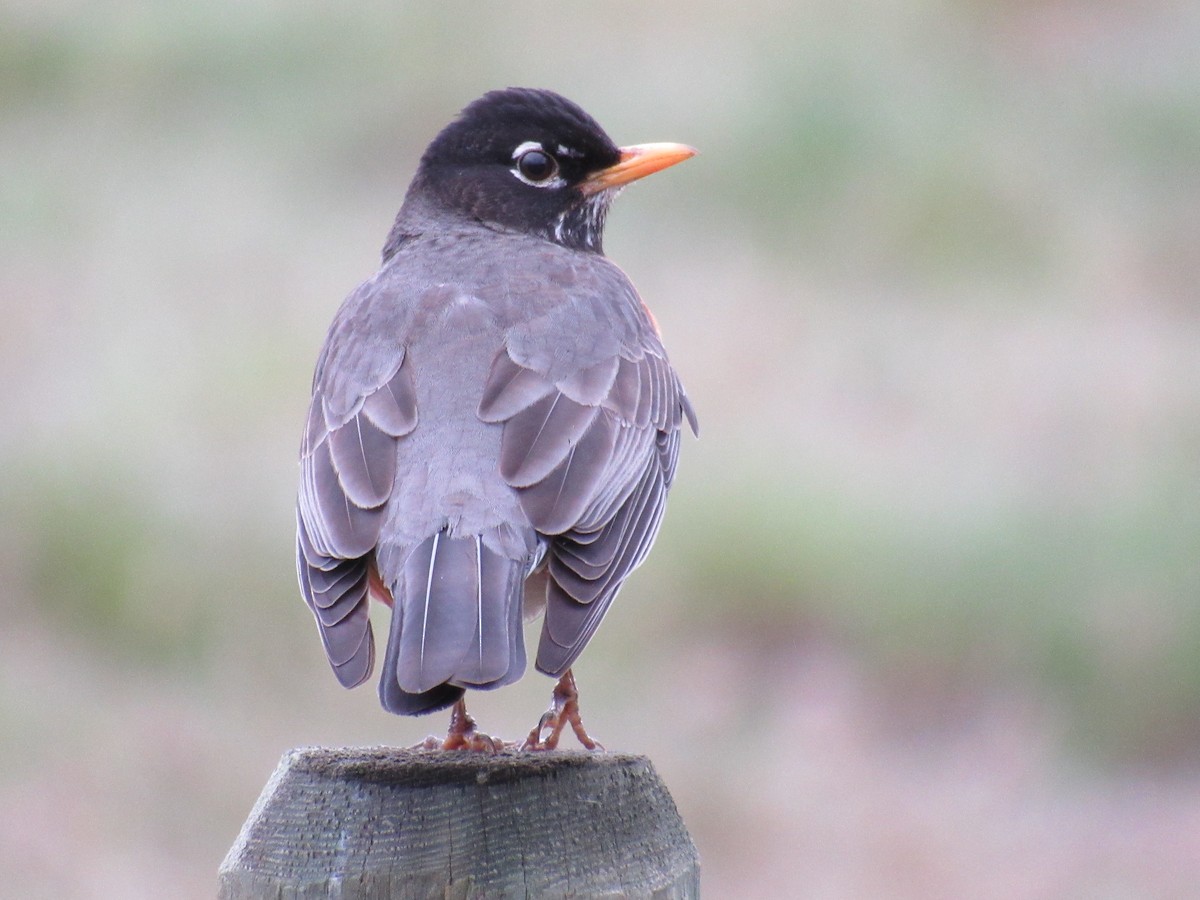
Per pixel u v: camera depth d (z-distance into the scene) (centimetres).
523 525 634
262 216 2283
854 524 1511
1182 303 2203
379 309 725
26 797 1255
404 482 646
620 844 529
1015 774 1360
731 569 1485
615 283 773
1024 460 1664
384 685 566
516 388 679
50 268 2056
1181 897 1216
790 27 2745
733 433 1681
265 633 1449
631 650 1461
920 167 2361
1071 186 2427
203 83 2723
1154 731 1438
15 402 1669
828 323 2031
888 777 1357
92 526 1473
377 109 2639
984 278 2259
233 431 1619
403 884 519
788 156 2375
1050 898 1208
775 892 1211
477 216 841
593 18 2853
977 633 1469
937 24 2817
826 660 1470
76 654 1435
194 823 1250
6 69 2686
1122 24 2867
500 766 530
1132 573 1474
